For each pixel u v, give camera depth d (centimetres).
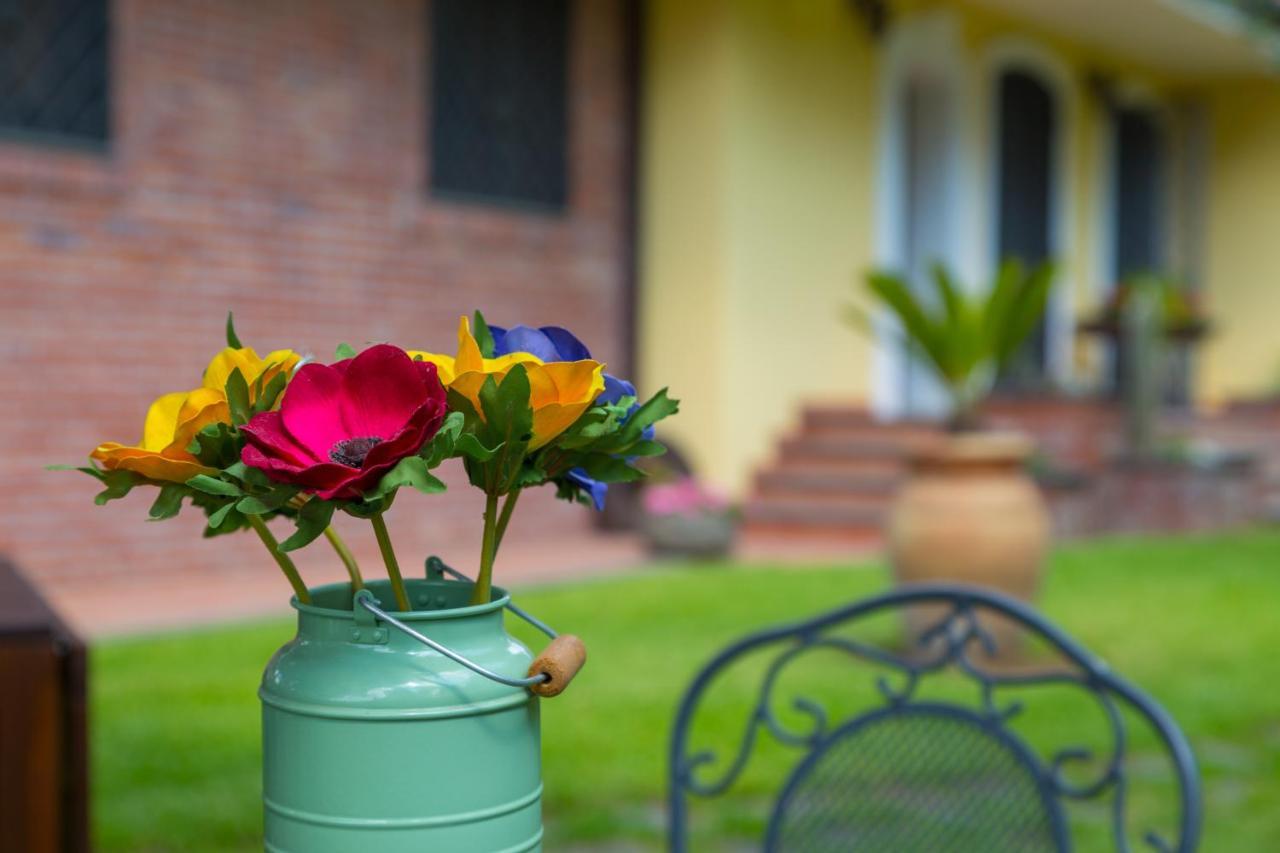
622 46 945
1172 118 1453
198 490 93
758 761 364
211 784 334
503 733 96
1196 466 985
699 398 929
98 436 681
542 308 892
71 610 607
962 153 1143
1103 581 697
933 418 934
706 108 927
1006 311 620
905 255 1157
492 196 873
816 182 1001
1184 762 157
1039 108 1257
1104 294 1238
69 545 673
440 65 841
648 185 955
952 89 1134
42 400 660
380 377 90
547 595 633
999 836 175
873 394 1064
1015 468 509
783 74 968
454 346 841
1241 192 1450
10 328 646
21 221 647
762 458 956
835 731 186
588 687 446
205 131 717
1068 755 172
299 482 86
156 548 707
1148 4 1147
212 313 724
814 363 1006
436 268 830
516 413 91
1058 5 1148
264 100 743
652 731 390
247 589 684
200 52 713
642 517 844
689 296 934
